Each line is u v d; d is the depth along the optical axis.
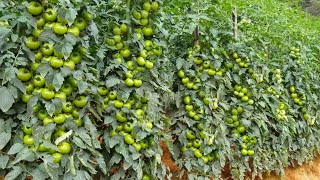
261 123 2.77
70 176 1.54
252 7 3.62
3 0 1.50
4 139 1.44
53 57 1.47
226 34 2.49
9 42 1.43
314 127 3.71
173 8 2.28
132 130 1.80
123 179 1.89
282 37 3.43
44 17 1.47
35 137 1.46
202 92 2.35
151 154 1.87
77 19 1.53
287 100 3.20
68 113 1.56
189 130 2.36
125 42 1.80
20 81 1.45
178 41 2.42
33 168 1.49
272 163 3.10
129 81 1.79
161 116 2.06
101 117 1.87
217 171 2.43
